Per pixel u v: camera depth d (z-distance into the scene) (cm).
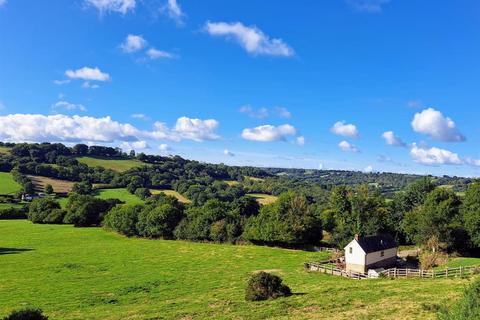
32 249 9150
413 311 3031
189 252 8738
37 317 2753
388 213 9906
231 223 10200
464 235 7181
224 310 3806
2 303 4744
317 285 4934
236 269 6750
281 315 3403
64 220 13800
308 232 9088
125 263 7438
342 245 8688
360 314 3136
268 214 9712
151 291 5231
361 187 10131
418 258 7119
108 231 12338
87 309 4412
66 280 5994
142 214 11225
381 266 6644
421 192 11144
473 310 1797
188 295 4922
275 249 9081
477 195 7838
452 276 4728
